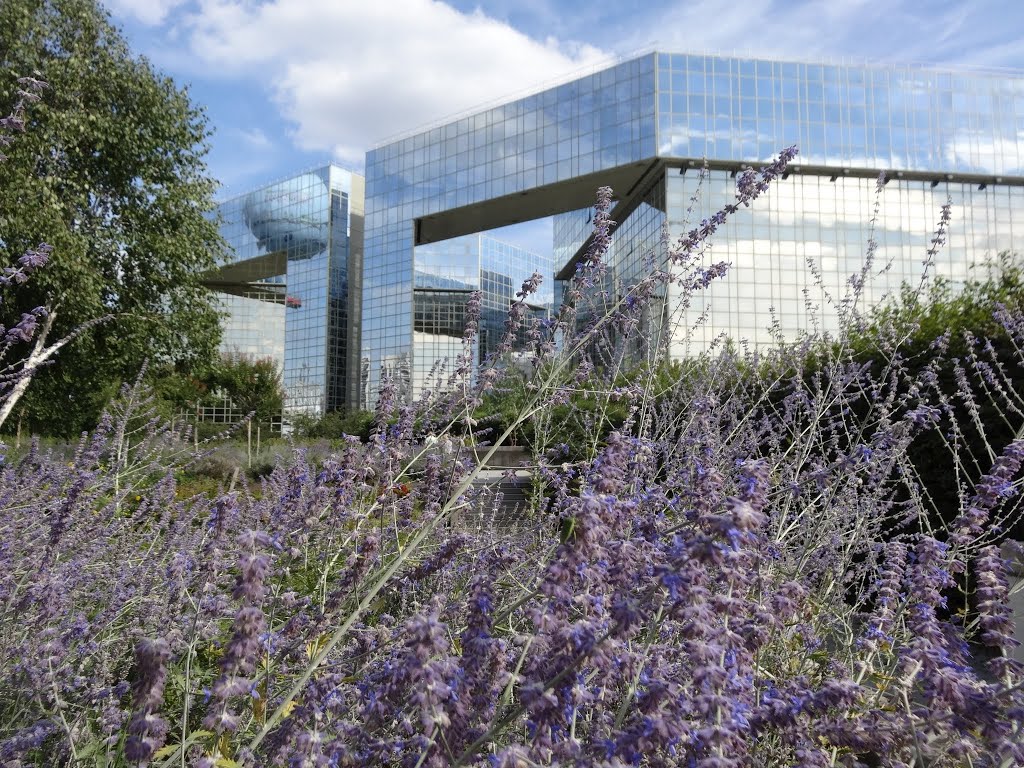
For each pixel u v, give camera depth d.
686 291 4.30
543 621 1.62
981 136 52.38
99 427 6.02
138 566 3.64
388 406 3.27
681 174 51.12
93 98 15.80
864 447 3.50
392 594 2.73
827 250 50.12
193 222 18.08
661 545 2.18
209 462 12.70
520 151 62.34
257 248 91.06
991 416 6.88
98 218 16.08
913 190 51.59
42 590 2.81
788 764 1.93
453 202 68.62
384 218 74.75
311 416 55.47
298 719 1.89
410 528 3.33
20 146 13.47
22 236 13.33
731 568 1.55
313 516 2.85
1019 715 1.52
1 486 5.04
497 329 77.75
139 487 7.05
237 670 1.55
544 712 1.48
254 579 1.53
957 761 1.76
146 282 17.25
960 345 7.31
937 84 52.62
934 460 7.27
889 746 1.71
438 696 1.48
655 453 3.88
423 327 75.31
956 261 51.25
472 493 3.32
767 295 48.94
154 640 1.47
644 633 2.31
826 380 6.49
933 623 1.90
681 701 1.63
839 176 51.31
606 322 3.77
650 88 52.03
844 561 3.53
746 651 1.77
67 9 15.10
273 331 97.38
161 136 16.98
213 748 2.02
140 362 17.14
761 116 51.34
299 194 87.56
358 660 2.38
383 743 1.76
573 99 57.72
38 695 2.51
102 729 2.47
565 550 1.56
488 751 1.65
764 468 1.60
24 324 4.28
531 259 86.31
